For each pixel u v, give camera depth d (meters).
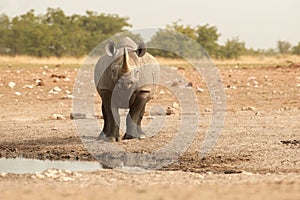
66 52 137.50
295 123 36.03
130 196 17.95
